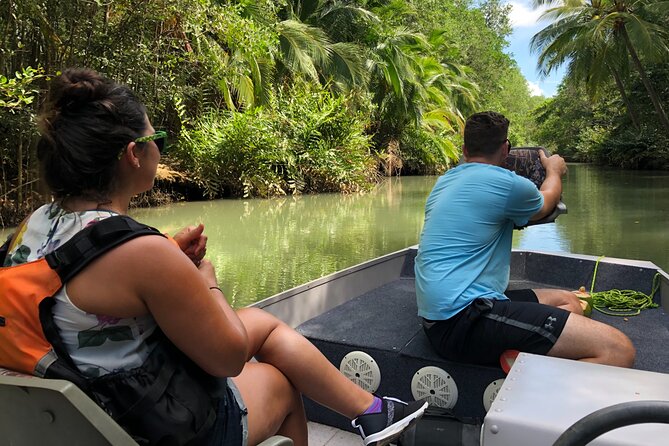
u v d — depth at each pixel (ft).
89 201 3.44
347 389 4.97
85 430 2.94
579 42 83.41
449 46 109.70
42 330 3.22
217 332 3.49
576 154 156.35
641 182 76.07
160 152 3.66
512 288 10.00
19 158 27.96
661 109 85.87
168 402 3.43
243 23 33.99
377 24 70.33
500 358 6.08
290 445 4.04
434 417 5.83
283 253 26.12
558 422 3.55
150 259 3.24
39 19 26.99
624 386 3.98
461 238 6.55
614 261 9.82
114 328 3.30
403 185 69.31
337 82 60.13
